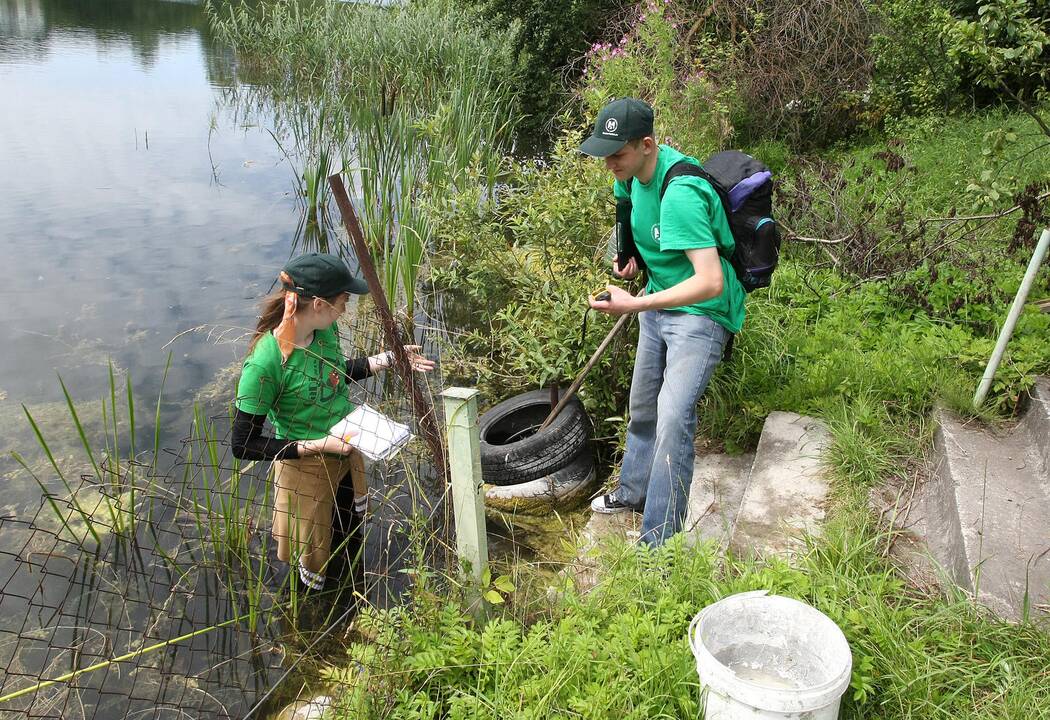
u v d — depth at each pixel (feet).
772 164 30.25
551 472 13.97
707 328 10.27
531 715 7.60
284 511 11.48
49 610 11.51
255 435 10.81
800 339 15.20
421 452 12.18
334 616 11.66
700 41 32.83
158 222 27.40
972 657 8.00
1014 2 14.62
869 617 8.25
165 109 42.63
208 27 67.31
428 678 8.59
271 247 25.90
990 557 9.19
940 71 30.30
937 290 16.02
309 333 11.09
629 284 14.98
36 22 64.69
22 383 17.11
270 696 10.43
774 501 11.26
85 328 19.75
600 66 33.19
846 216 19.49
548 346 15.81
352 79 36.88
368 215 25.67
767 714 6.63
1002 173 18.94
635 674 7.75
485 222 20.30
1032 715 7.18
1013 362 12.78
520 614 10.19
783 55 32.14
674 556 9.26
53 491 13.82
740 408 14.35
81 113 40.96
